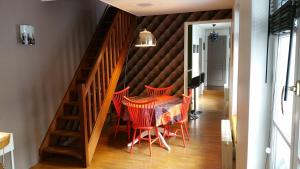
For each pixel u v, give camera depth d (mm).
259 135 1873
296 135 1421
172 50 5598
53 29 4082
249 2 1838
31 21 3576
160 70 5738
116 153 3979
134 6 4352
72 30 4598
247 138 1890
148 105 3734
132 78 5953
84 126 3514
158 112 3811
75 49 4688
